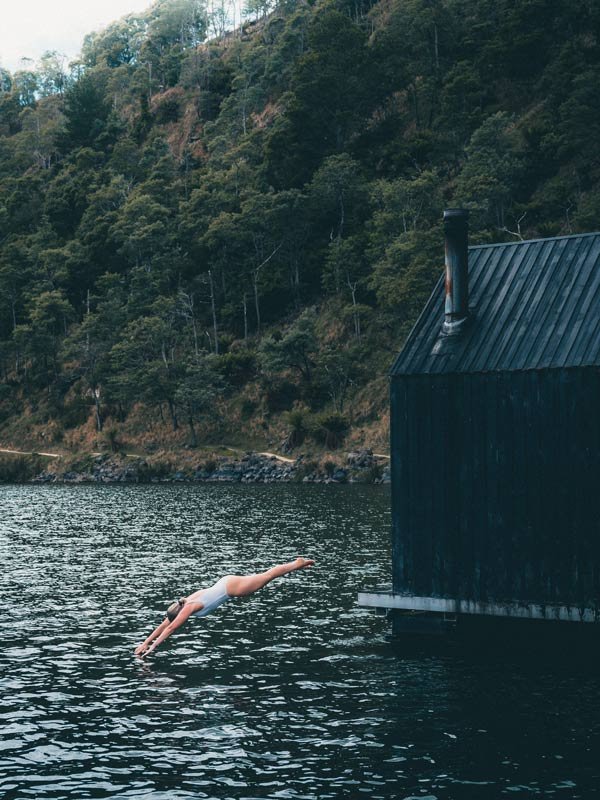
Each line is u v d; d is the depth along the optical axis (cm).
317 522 5547
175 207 17975
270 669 2041
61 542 4791
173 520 6000
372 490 8806
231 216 15612
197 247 15675
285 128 17238
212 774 1394
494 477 2139
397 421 2288
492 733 1549
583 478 2019
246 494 8662
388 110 17538
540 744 1490
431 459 2233
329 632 2438
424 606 2214
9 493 9988
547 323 2189
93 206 18862
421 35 18075
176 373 13475
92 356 14600
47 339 15500
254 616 2678
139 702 1794
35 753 1505
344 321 13512
